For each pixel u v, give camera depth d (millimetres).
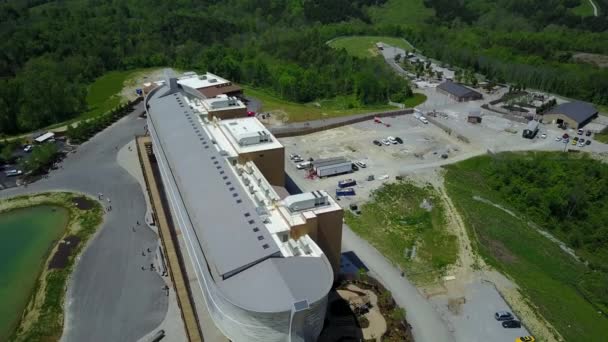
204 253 59000
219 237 60250
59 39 186750
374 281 71062
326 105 165250
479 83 183375
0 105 125750
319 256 58062
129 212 90562
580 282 81125
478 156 119125
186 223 67312
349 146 122750
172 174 78938
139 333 63062
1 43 176125
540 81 179125
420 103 160500
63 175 104938
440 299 70438
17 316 67312
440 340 62906
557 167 111250
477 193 103938
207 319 65125
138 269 75000
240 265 54719
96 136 125188
